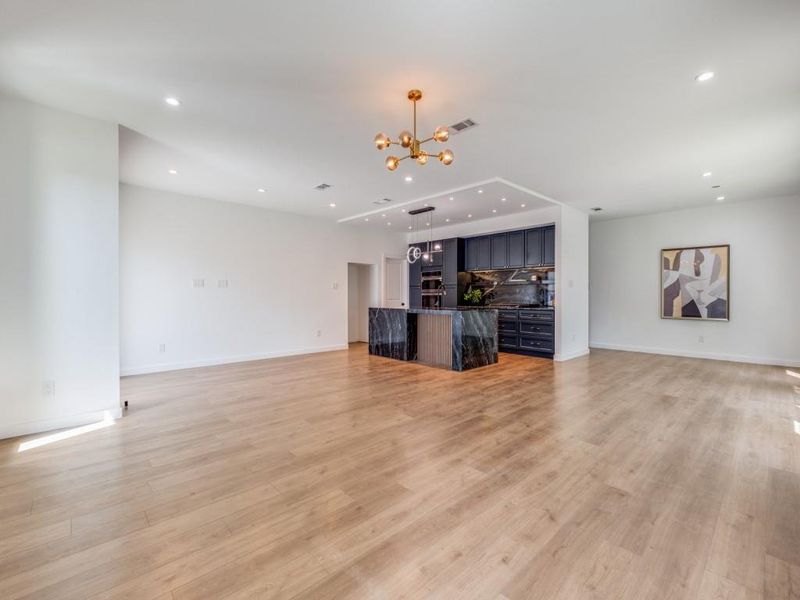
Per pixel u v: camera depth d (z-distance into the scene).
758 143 3.69
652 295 7.04
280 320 6.75
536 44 2.26
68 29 2.14
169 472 2.37
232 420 3.33
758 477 2.31
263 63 2.46
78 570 1.53
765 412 3.54
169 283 5.49
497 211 6.68
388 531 1.79
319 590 1.43
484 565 1.56
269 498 2.07
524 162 4.23
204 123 3.30
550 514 1.93
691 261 6.55
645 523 1.85
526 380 4.83
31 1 1.92
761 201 5.91
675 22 2.07
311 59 2.42
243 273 6.27
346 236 7.84
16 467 2.44
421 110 3.06
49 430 3.07
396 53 2.36
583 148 3.83
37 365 3.03
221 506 2.00
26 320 2.99
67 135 3.13
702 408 3.66
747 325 6.05
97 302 3.29
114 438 2.92
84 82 2.70
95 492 2.13
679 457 2.59
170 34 2.19
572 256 6.60
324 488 2.18
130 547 1.67
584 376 5.07
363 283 8.89
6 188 2.91
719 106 2.98
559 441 2.86
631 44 2.26
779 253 5.78
